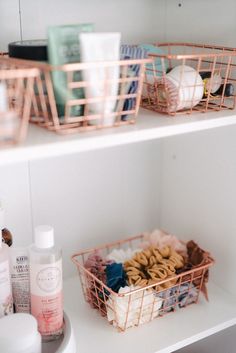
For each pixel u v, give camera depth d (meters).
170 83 0.65
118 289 0.76
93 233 0.94
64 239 0.90
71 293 0.87
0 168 0.79
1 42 0.73
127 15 0.84
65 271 0.92
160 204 1.02
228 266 0.86
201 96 0.67
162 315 0.80
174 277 0.77
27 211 0.84
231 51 0.76
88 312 0.81
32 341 0.60
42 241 0.65
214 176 0.85
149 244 0.90
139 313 0.76
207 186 0.88
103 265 0.82
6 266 0.65
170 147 0.95
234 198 0.82
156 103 0.68
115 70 0.56
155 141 0.96
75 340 0.74
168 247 0.84
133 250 0.90
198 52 0.83
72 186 0.88
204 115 0.66
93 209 0.92
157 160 0.98
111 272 0.78
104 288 0.77
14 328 0.61
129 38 0.86
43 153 0.51
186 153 0.91
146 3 0.85
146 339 0.75
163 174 0.99
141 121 0.62
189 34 0.84
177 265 0.80
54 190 0.86
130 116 0.63
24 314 0.64
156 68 0.72
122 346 0.73
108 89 0.56
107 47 0.54
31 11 0.74
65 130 0.55
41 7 0.75
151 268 0.79
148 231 1.02
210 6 0.79
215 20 0.78
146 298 0.76
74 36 0.54
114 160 0.92
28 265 0.68
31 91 0.53
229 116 0.65
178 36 0.87
